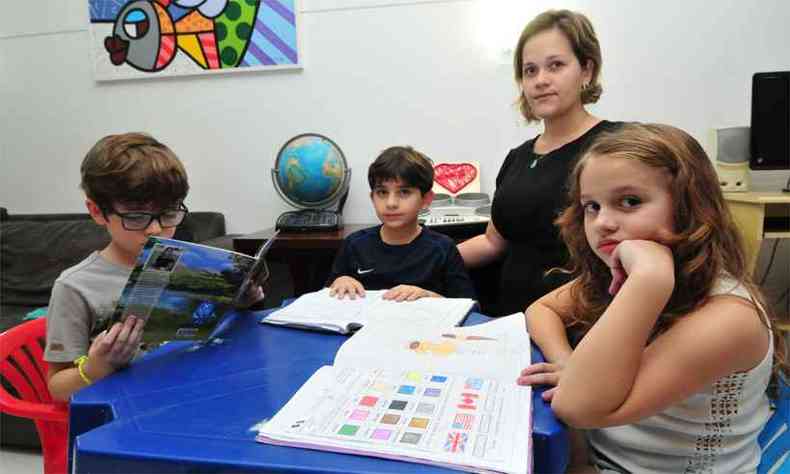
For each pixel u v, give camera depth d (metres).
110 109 2.48
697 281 0.64
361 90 2.26
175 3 2.32
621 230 0.64
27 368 1.04
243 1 2.27
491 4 2.10
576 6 2.04
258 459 0.47
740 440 0.67
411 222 1.55
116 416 0.56
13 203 2.66
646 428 0.69
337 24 2.23
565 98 1.30
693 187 0.64
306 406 0.56
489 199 2.12
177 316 0.75
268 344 0.80
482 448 0.47
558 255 1.30
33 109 2.56
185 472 0.48
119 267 0.98
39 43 2.49
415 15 2.17
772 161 1.78
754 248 1.59
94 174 0.88
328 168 2.10
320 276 1.97
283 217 2.09
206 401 0.60
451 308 0.96
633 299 0.57
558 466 0.53
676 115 2.05
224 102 2.38
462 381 0.62
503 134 2.17
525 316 0.90
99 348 0.71
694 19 1.98
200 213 2.41
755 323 0.61
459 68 2.17
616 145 0.64
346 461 0.46
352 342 0.76
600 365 0.56
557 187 1.26
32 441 1.62
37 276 2.24
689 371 0.59
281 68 2.29
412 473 0.44
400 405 0.55
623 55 2.05
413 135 2.25
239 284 0.81
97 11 2.38
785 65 1.95
